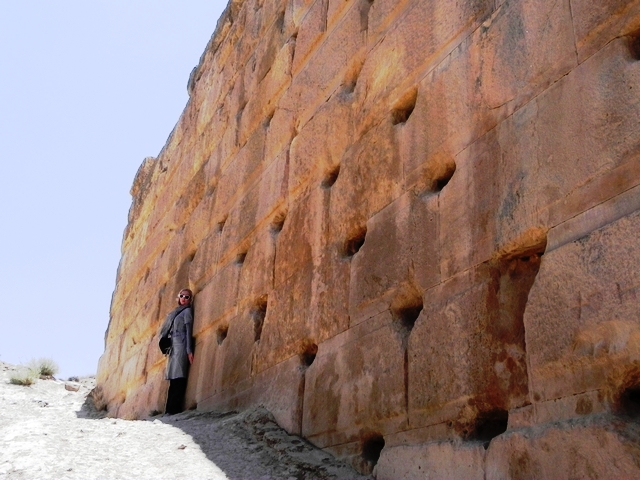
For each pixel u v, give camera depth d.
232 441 5.89
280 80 8.48
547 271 3.71
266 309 7.27
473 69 4.79
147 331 12.11
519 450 3.62
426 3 5.59
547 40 4.13
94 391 14.94
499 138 4.37
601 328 3.34
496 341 4.06
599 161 3.58
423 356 4.57
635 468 3.03
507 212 4.15
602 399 3.29
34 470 4.46
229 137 9.92
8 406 7.59
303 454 5.46
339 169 6.60
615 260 3.34
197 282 9.77
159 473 4.80
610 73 3.64
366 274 5.48
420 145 5.21
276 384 6.57
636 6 3.60
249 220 8.37
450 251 4.58
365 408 5.08
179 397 9.16
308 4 8.20
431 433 4.39
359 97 6.32
